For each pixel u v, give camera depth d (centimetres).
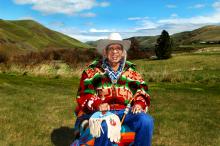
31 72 2020
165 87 1664
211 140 743
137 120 502
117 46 525
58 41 19062
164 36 6588
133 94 543
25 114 905
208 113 1001
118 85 532
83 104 522
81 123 522
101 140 487
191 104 1131
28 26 19325
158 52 6462
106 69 533
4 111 931
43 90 1330
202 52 7688
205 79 2014
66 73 2005
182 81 1984
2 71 2097
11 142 671
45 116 897
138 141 504
